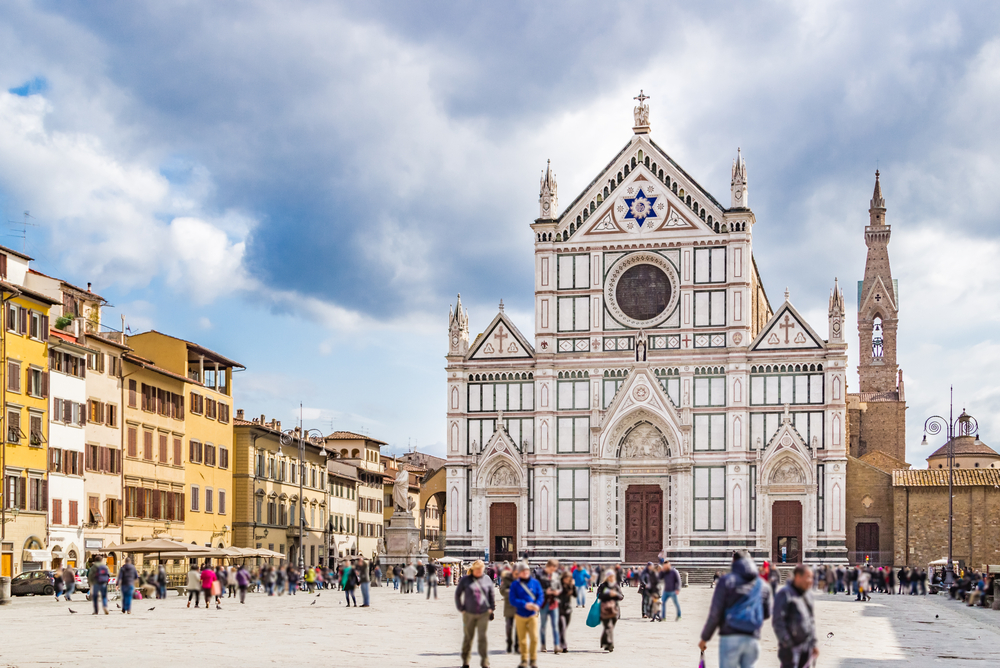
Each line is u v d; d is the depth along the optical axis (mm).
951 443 106250
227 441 122812
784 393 116375
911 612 71062
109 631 47781
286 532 134375
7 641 42594
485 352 123125
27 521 87438
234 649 39906
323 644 42375
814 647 23812
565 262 122250
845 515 114188
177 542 87438
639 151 121562
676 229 119938
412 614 62500
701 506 116938
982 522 111125
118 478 100375
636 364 119375
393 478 179000
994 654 42188
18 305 88125
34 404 89312
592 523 119000
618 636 48156
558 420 121000
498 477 121750
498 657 38781
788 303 117188
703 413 117875
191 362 118750
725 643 23406
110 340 99312
